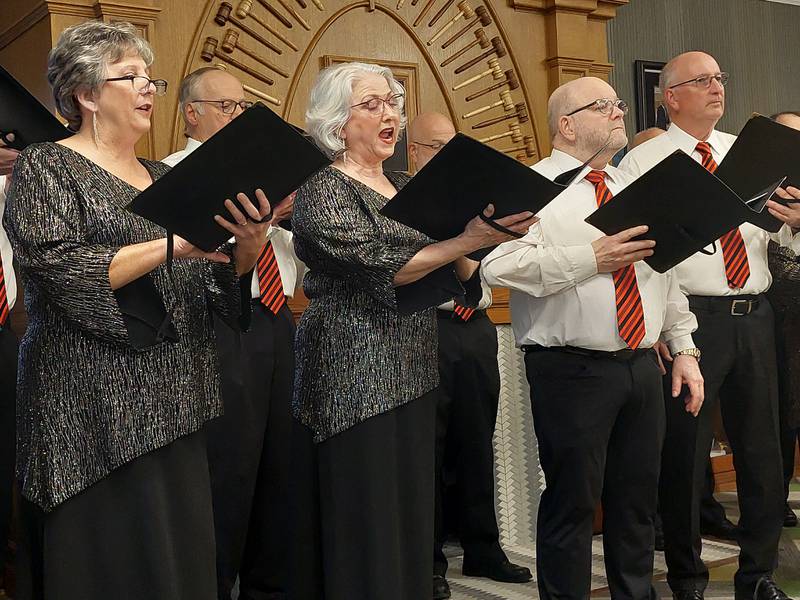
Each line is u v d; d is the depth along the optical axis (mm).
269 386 3551
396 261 2559
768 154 3246
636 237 2994
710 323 3543
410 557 2678
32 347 2221
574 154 3293
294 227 2721
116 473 2201
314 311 2750
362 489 2635
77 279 2104
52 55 2260
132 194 2250
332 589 2654
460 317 4043
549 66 5352
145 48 2305
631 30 6926
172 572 2219
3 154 2787
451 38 5094
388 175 2926
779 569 4250
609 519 3236
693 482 3523
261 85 4602
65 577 2164
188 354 2281
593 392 3105
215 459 3434
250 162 2066
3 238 3348
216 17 4445
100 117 2260
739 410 3602
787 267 3908
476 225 2492
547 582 3184
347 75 2766
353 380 2650
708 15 7285
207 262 2383
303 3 4688
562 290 3068
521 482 4719
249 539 3605
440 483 4012
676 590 3582
